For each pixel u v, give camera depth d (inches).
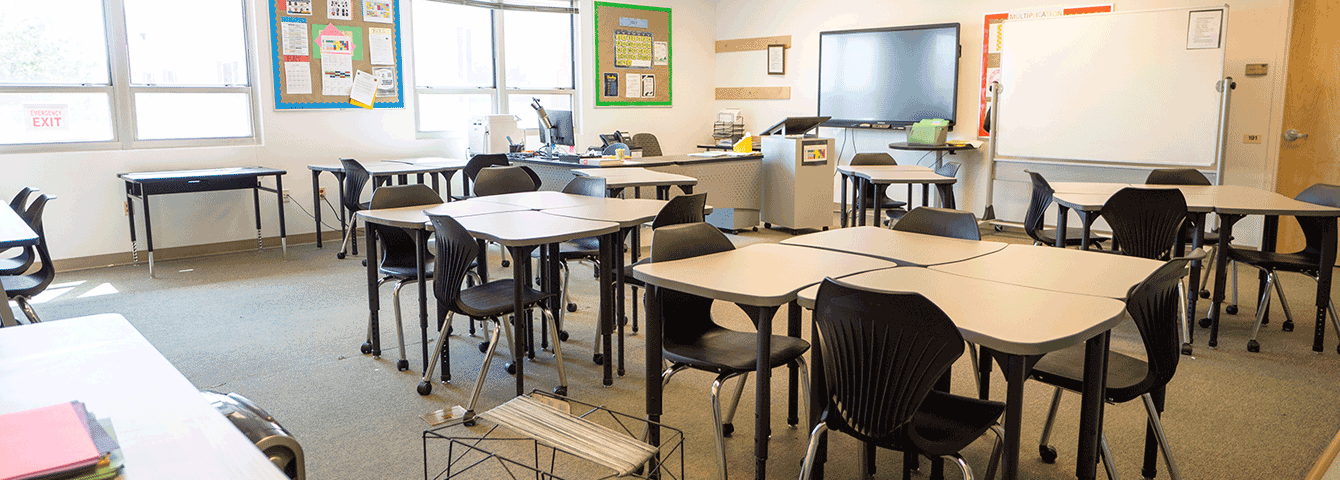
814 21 352.5
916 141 302.0
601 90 353.1
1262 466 105.9
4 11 213.9
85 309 184.9
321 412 125.2
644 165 251.1
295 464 54.3
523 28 329.1
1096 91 260.8
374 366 147.0
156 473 40.9
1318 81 235.6
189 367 145.3
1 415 46.9
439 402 129.6
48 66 222.4
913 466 106.0
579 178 184.4
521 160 256.4
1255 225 248.8
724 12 389.1
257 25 253.1
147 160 237.8
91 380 54.4
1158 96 249.0
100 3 228.5
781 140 289.1
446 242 121.4
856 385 76.8
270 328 170.4
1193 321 153.9
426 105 305.3
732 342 105.3
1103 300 83.1
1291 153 243.3
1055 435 115.8
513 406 82.2
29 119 220.5
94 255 231.9
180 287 207.2
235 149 254.4
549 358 152.3
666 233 106.0
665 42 374.0
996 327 72.7
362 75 277.6
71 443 42.9
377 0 277.7
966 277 94.6
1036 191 187.0
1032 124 277.6
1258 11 239.6
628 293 210.7
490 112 325.1
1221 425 119.3
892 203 259.3
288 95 262.1
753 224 297.4
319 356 152.3
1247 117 246.2
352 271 228.1
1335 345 158.6
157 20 238.2
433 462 107.7
